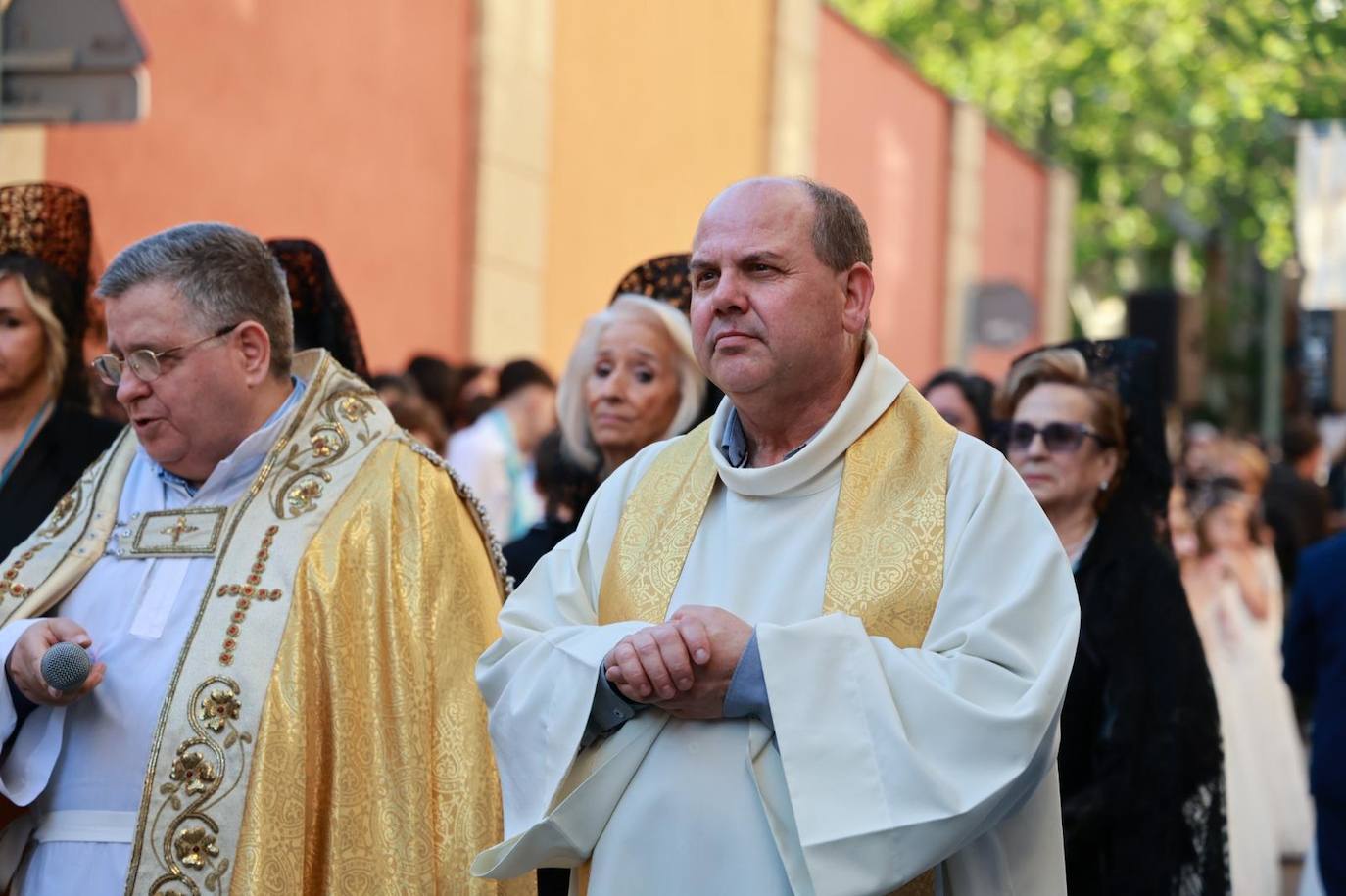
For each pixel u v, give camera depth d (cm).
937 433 366
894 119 2284
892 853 321
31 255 521
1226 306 2508
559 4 1488
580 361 587
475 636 443
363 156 1215
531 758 356
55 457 514
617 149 1614
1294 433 1429
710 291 360
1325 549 653
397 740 425
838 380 367
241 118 1073
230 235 442
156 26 988
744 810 338
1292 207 1850
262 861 407
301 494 440
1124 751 488
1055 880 349
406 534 443
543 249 1475
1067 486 530
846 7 3172
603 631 357
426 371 1019
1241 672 981
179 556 437
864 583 350
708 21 1798
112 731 421
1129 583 512
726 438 383
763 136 1942
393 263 1259
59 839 421
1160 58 1884
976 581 345
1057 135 3039
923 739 327
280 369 450
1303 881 671
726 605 358
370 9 1215
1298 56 1145
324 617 427
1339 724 629
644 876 343
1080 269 3566
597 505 397
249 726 415
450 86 1334
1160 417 538
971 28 3064
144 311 427
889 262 2250
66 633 422
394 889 416
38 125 720
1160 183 2866
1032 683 329
